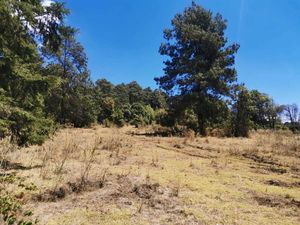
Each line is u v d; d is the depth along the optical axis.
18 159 9.63
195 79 29.11
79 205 6.04
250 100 28.48
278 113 62.19
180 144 18.00
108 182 7.48
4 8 8.19
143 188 7.09
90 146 13.55
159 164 10.43
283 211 6.23
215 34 30.56
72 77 39.34
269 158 13.48
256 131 32.16
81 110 40.81
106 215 5.59
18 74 8.69
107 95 75.88
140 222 5.36
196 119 29.67
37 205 5.93
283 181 8.98
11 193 6.28
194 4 31.94
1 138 8.88
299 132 33.66
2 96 8.15
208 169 10.10
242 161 12.55
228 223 5.48
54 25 11.29
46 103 35.38
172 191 7.06
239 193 7.33
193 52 31.34
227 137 26.03
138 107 49.44
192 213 5.83
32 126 9.31
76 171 8.45
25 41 9.74
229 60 30.08
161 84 31.09
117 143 14.66
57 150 11.48
